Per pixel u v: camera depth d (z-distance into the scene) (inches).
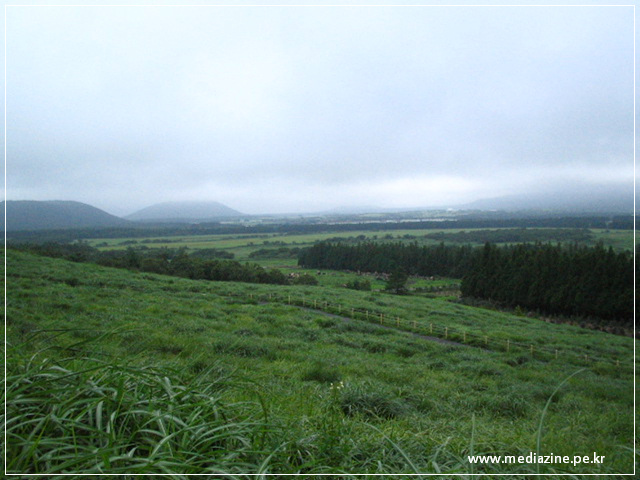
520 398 371.6
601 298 1609.3
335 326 808.3
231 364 358.3
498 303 1959.9
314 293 1365.7
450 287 2458.2
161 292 1015.6
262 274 2006.6
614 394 485.7
